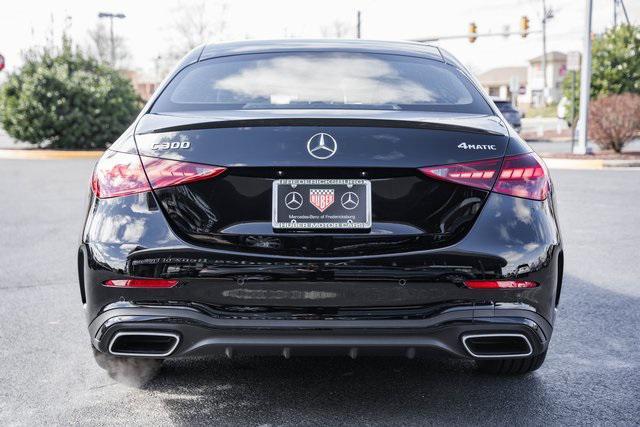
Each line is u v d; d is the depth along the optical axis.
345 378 3.37
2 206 9.94
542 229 2.70
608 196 10.56
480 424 2.85
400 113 2.89
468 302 2.64
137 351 2.71
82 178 14.02
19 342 3.93
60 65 22.92
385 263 2.59
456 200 2.66
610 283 5.35
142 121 2.93
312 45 3.59
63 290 5.14
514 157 2.74
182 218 2.65
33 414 2.97
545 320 2.73
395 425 2.83
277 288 2.59
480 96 3.24
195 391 3.21
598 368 3.53
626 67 21.45
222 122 2.69
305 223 2.62
